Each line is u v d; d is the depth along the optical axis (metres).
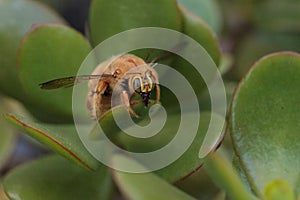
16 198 0.31
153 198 0.28
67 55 0.33
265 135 0.31
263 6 0.44
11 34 0.35
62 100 0.33
